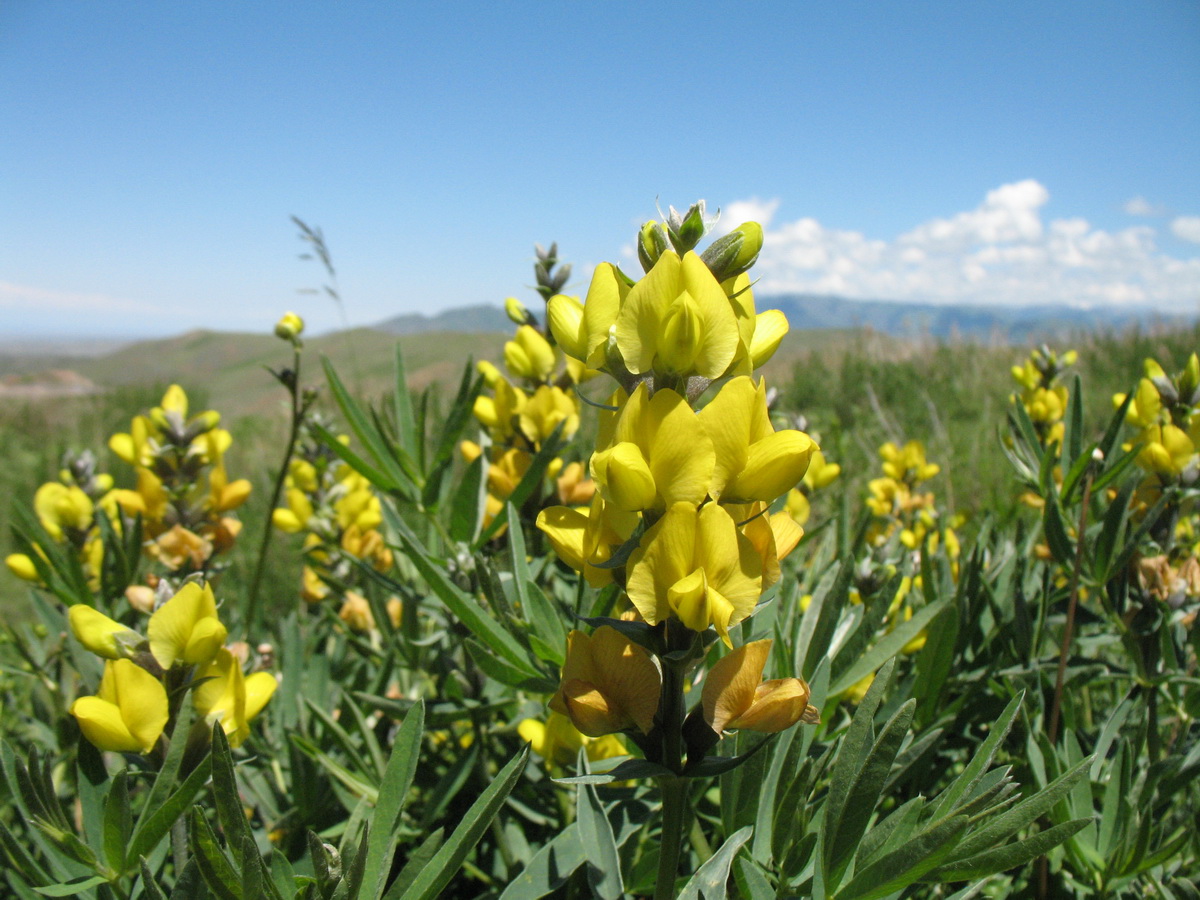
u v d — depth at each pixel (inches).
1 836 8.8
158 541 16.8
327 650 19.0
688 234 7.8
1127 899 11.3
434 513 15.3
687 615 6.7
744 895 8.5
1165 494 12.8
